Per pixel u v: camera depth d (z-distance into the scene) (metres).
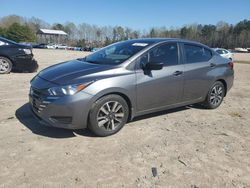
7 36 83.94
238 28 119.25
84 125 4.43
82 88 4.30
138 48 5.18
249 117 6.18
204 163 3.96
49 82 4.46
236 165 3.96
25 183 3.30
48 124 4.41
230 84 6.81
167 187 3.37
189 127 5.30
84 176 3.50
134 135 4.78
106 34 111.94
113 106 4.63
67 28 114.69
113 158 3.96
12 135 4.55
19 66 10.32
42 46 65.31
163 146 4.42
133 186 3.35
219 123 5.64
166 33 107.69
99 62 5.14
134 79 4.80
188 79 5.68
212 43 114.94
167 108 5.52
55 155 3.97
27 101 6.47
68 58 22.02
